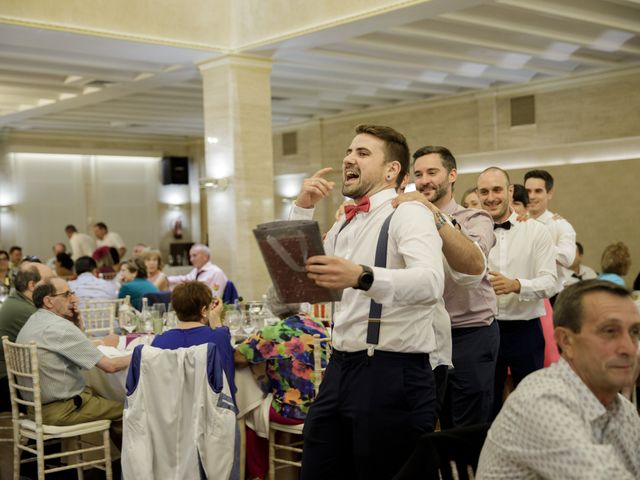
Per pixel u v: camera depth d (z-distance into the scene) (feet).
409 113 49.19
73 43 30.12
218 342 12.94
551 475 5.42
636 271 39.52
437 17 28.91
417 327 7.92
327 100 48.34
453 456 6.47
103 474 16.16
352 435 8.27
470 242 8.41
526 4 27.71
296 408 13.91
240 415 14.15
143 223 63.46
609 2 29.89
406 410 7.92
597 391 5.79
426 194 10.98
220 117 33.40
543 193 17.19
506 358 13.24
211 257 34.76
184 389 12.70
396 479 6.37
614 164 40.14
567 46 36.27
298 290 6.90
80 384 14.46
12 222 57.41
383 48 33.88
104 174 61.77
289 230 6.58
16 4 27.22
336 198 53.78
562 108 42.47
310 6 29.48
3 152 56.65
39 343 14.12
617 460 5.32
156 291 24.67
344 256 8.23
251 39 32.17
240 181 33.32
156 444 12.65
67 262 30.07
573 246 16.63
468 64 40.11
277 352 13.74
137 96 43.93
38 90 40.32
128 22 29.96
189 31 31.73
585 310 5.71
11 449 18.28
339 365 8.27
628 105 39.86
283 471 14.49
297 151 56.08
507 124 44.70
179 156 63.72
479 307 11.27
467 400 11.30
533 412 5.58
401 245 7.55
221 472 12.53
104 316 23.68
